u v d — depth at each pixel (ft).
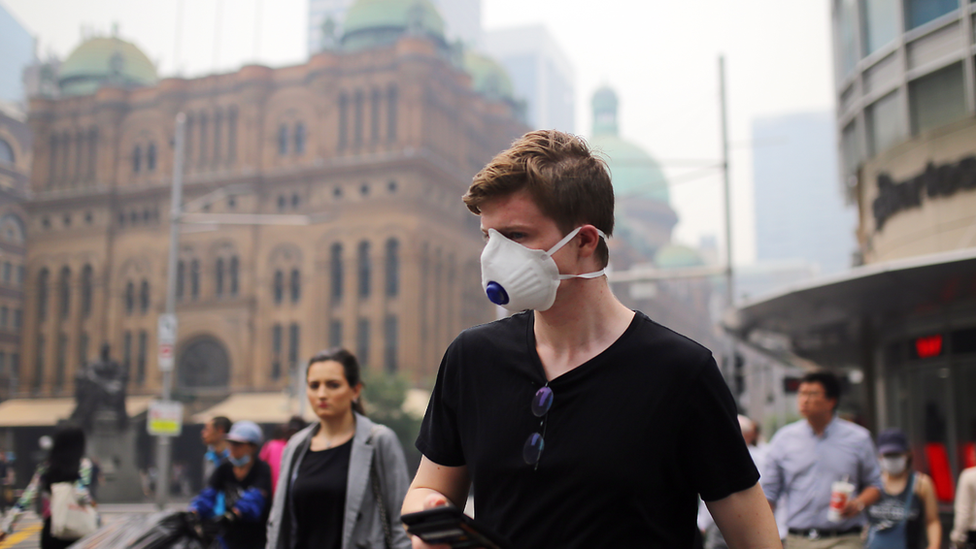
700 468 5.90
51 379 187.21
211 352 179.32
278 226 179.63
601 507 5.63
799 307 51.24
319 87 180.96
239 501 19.25
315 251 176.45
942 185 46.44
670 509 5.85
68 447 21.53
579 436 5.75
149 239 186.80
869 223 54.75
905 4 49.98
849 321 55.52
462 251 190.70
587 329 6.11
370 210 174.09
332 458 14.92
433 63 180.75
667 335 6.06
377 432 14.93
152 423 74.13
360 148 178.29
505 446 5.97
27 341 189.88
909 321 50.80
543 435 5.85
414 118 176.04
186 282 183.01
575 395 5.85
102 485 113.50
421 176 174.60
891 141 51.49
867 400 58.90
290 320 176.35
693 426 5.87
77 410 118.21
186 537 20.43
